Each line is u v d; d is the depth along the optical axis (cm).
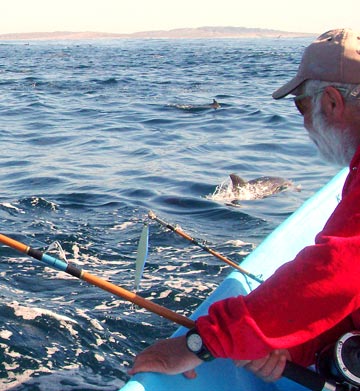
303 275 236
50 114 1780
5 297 537
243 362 284
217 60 4750
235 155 1184
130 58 5147
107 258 635
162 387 283
